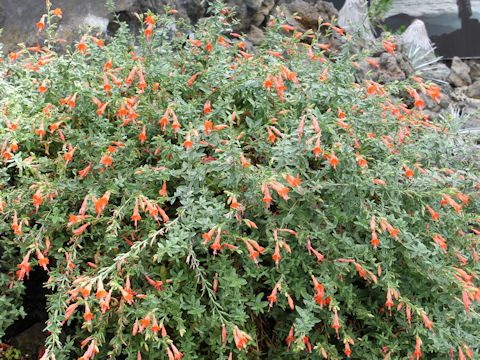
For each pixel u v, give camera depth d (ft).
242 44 9.94
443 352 7.91
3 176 8.09
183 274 7.75
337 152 7.92
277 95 9.02
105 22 14.78
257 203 7.57
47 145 8.43
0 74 9.37
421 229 8.73
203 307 7.17
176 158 7.79
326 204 8.38
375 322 8.32
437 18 37.50
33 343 8.58
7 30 15.05
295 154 7.64
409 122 9.95
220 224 6.92
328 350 7.78
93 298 6.59
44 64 8.74
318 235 7.78
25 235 7.43
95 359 7.77
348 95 9.16
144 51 9.53
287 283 7.94
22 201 7.70
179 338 7.61
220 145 7.73
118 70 8.80
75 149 8.21
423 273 7.84
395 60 22.49
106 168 7.88
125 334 7.14
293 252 8.07
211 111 8.52
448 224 9.09
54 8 15.05
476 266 8.65
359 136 8.32
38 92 9.00
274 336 8.61
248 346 8.10
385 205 8.58
